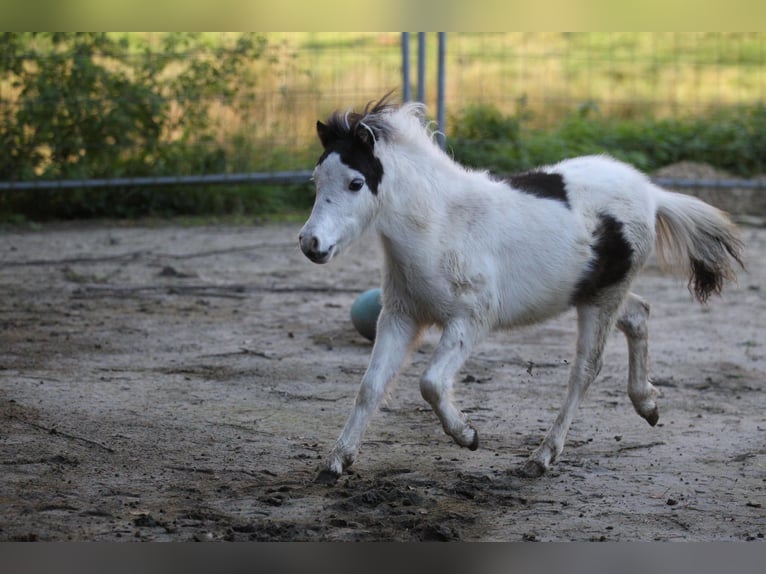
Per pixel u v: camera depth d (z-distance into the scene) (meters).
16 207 15.43
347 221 5.84
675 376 8.74
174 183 15.39
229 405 7.57
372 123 6.04
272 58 16.30
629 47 22.41
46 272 11.98
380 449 6.75
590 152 17.11
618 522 5.63
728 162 17.80
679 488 6.18
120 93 15.62
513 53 21.64
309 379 8.29
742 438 7.17
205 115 15.92
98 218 15.55
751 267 13.23
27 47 16.02
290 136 16.84
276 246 13.76
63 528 5.28
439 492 5.98
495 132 16.94
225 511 5.59
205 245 13.74
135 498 5.74
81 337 9.32
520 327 6.65
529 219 6.40
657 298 11.70
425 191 6.10
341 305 10.91
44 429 6.84
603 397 8.08
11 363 8.41
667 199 7.23
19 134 15.23
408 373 8.61
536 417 7.54
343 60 19.05
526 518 5.64
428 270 6.08
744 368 9.04
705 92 21.55
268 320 10.20
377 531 5.36
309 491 5.91
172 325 9.88
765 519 5.73
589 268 6.58
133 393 7.75
